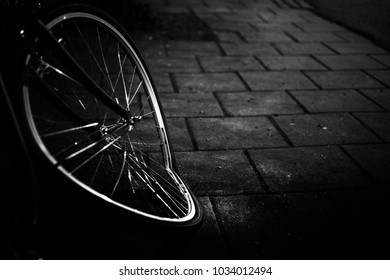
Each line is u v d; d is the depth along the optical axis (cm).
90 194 151
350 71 430
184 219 189
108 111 312
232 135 296
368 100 362
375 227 209
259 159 266
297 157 270
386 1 508
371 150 282
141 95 348
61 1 163
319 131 306
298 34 562
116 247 188
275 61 454
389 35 499
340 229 207
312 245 196
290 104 350
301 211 219
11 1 161
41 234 185
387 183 245
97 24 185
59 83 344
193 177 244
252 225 207
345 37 552
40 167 142
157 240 194
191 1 760
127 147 264
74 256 178
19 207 151
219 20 626
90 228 196
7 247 174
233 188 236
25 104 144
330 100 360
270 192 234
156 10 662
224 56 464
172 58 450
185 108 335
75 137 271
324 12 671
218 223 208
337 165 263
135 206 213
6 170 225
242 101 353
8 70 143
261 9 718
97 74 380
